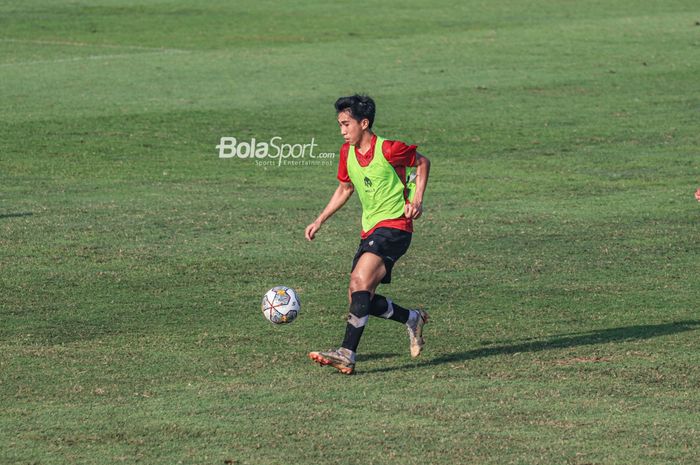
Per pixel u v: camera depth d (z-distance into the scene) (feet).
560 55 341.41
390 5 465.88
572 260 146.61
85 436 83.82
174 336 111.75
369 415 88.33
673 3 463.01
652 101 275.80
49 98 274.57
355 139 100.22
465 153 223.10
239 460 79.30
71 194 185.16
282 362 103.50
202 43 371.97
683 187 194.59
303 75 308.81
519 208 178.60
